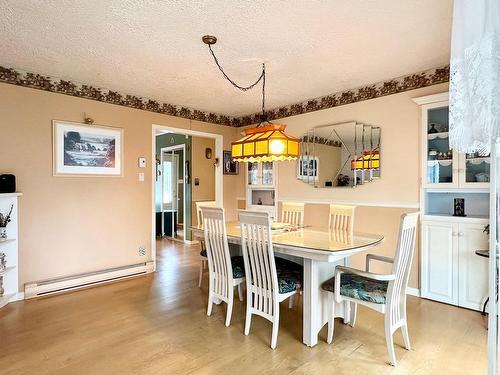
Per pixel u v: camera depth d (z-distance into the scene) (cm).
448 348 222
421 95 324
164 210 729
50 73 327
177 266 452
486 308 280
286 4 202
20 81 319
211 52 274
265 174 497
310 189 428
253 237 233
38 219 331
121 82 354
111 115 384
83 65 304
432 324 261
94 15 215
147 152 420
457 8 105
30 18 218
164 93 396
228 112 499
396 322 213
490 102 95
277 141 258
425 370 196
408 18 219
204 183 643
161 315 279
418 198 327
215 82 353
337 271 224
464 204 307
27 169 324
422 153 322
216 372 193
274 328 223
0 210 303
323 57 285
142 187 415
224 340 234
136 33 240
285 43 257
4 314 279
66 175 350
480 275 284
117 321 266
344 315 263
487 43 95
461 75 104
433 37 248
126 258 400
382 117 355
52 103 339
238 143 283
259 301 236
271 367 199
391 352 202
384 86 353
